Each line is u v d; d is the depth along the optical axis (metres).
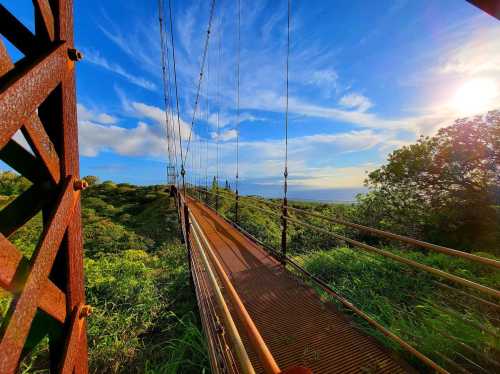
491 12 0.80
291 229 9.34
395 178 7.55
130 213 15.04
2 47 0.77
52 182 1.04
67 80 1.10
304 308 2.70
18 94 0.74
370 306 2.95
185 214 4.07
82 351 1.24
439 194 6.77
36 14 0.95
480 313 2.49
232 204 13.51
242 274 3.62
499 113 6.21
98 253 6.68
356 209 8.27
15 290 0.77
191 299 3.84
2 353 0.69
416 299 2.98
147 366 2.56
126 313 3.45
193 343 2.67
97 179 23.27
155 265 5.86
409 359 2.17
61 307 1.07
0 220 0.94
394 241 6.21
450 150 6.64
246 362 0.67
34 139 0.88
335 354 2.05
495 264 1.36
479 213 5.95
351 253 4.60
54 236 0.96
